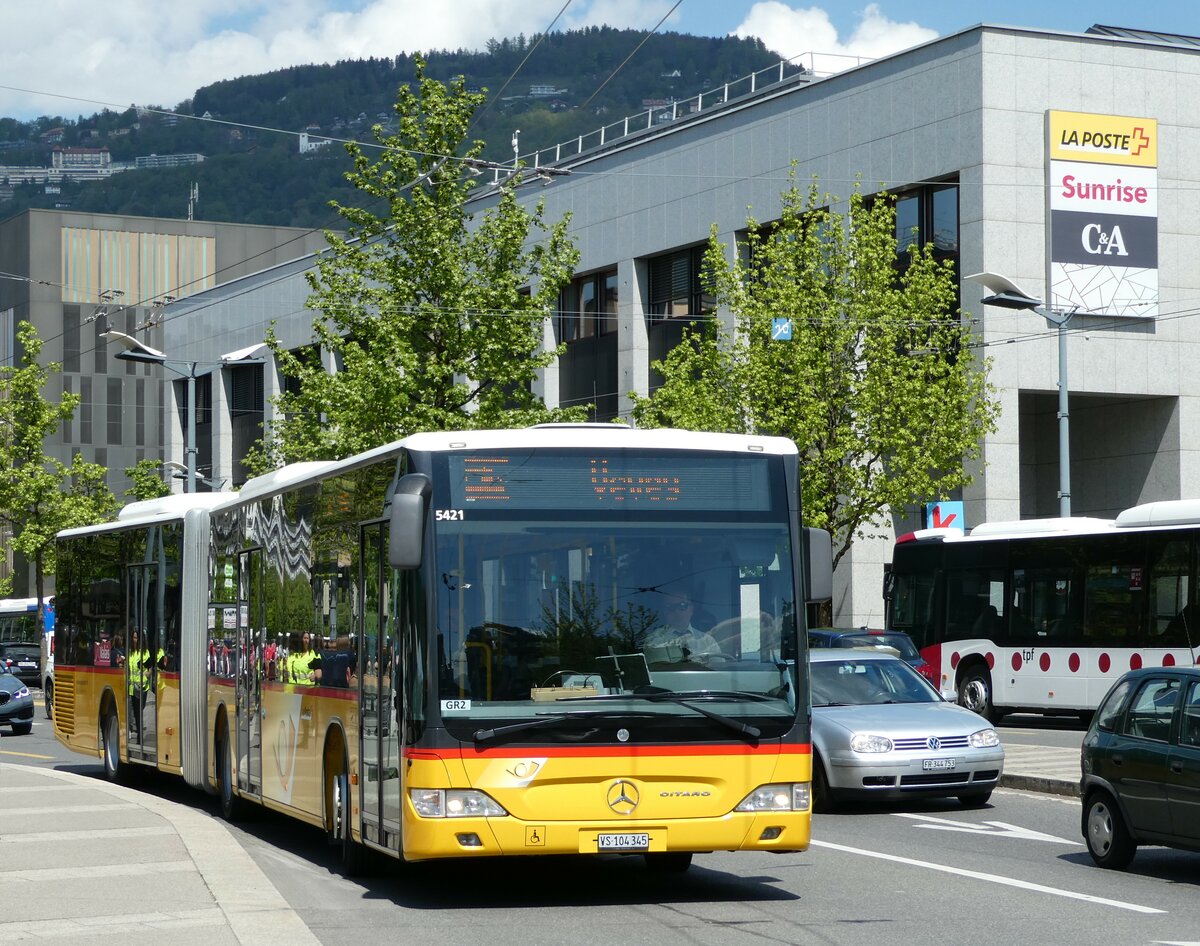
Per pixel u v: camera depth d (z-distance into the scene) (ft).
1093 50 148.46
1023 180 146.10
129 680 76.89
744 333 142.41
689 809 39.45
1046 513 166.40
